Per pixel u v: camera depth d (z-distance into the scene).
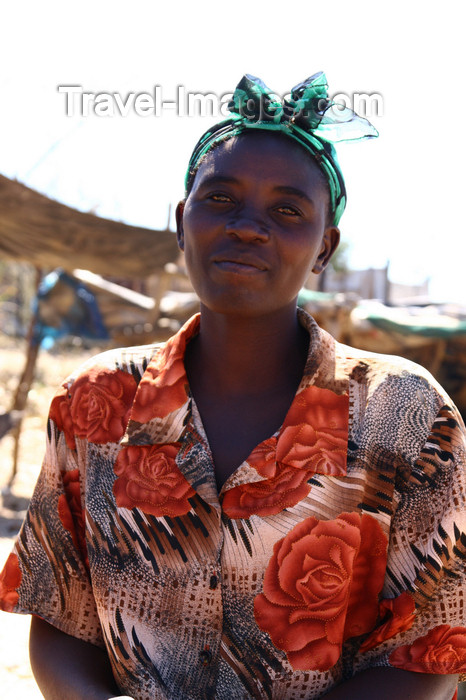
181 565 1.17
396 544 1.17
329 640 1.13
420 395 1.19
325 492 1.15
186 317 9.70
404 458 1.17
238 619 1.15
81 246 7.60
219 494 1.17
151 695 1.15
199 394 1.30
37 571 1.36
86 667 1.29
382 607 1.17
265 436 1.23
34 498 1.38
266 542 1.14
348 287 25.22
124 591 1.20
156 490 1.21
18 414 8.20
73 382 1.36
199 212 1.20
